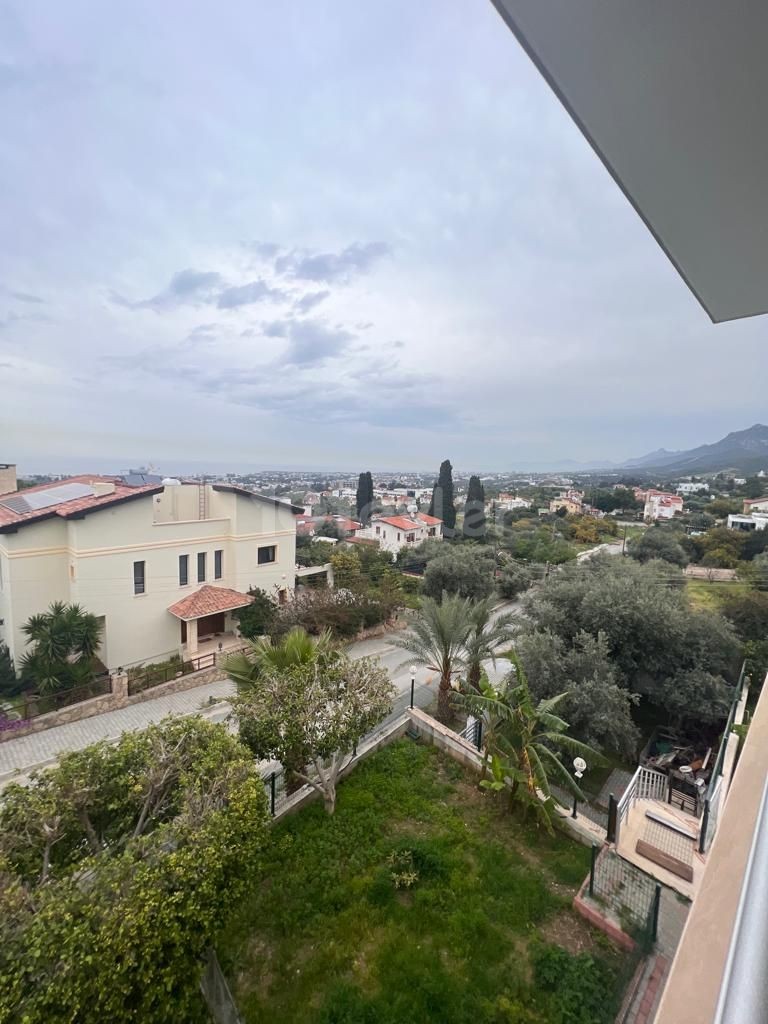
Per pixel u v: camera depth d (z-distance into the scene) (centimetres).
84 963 286
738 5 87
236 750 490
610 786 877
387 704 684
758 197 140
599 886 537
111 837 432
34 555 1209
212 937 373
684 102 113
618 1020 398
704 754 992
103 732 988
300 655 762
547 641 1031
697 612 1172
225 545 1580
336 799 685
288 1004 416
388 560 1969
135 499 1320
